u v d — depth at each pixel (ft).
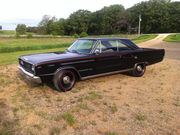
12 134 7.61
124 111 10.12
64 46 72.13
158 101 11.68
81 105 10.77
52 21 358.64
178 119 9.18
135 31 310.65
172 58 33.12
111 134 7.58
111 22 330.54
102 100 11.83
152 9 288.92
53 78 12.68
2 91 13.51
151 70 22.17
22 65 14.73
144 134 7.76
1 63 27.48
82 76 14.01
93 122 8.77
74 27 344.90
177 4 288.92
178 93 13.26
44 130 8.02
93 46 14.61
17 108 10.31
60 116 9.30
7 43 99.91
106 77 18.47
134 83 16.15
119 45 16.46
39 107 10.56
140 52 17.83
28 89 14.08
